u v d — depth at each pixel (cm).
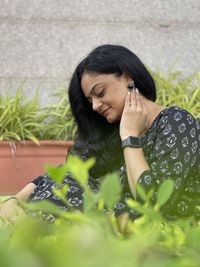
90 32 629
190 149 283
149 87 301
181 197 280
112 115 302
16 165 516
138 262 52
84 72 304
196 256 57
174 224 85
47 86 612
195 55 636
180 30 637
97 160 324
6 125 530
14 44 619
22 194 339
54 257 51
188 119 291
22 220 62
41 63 619
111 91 298
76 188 295
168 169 278
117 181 68
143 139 294
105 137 321
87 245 53
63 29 626
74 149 332
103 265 50
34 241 56
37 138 543
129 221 76
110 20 633
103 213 69
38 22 623
